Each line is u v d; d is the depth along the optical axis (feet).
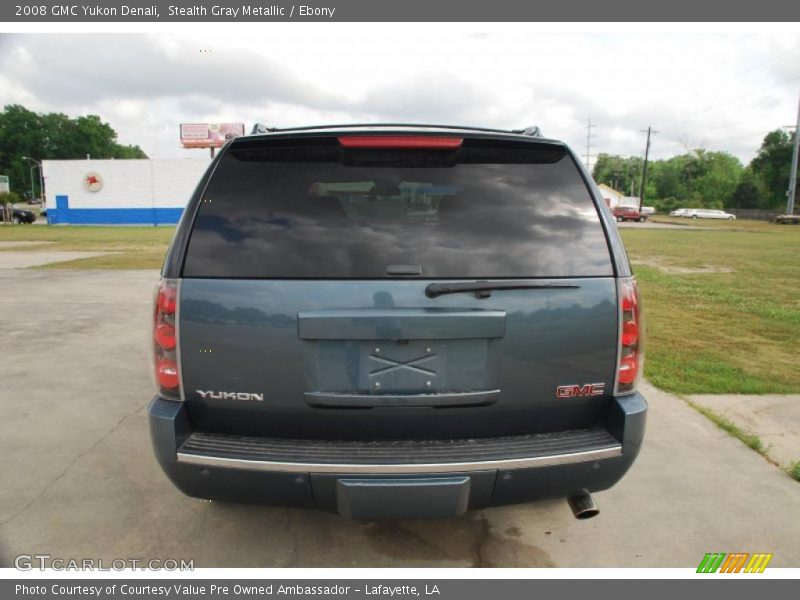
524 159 7.64
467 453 6.90
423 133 7.31
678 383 16.29
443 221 7.13
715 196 348.59
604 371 7.30
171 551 8.61
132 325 24.09
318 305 6.73
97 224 159.43
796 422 13.64
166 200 159.84
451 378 6.94
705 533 9.16
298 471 6.64
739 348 20.58
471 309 6.84
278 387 6.90
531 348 7.01
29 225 149.38
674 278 41.98
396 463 6.66
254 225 7.03
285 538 8.96
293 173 7.29
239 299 6.81
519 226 7.20
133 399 15.06
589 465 7.13
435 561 8.46
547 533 9.16
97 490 10.32
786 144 276.00
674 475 11.02
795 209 264.72
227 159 7.37
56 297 31.01
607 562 8.46
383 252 6.89
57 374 17.15
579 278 7.12
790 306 29.81
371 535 9.05
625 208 193.57
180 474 6.96
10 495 10.10
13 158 341.21
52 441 12.39
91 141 361.10
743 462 11.57
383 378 6.86
